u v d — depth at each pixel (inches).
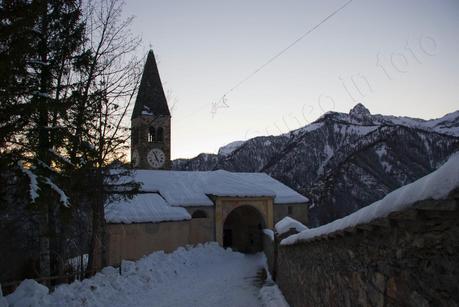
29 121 410.3
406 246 135.0
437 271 116.1
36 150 402.0
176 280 733.9
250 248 1382.9
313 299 306.3
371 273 171.6
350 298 205.0
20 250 632.4
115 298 517.3
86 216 666.2
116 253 918.4
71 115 473.7
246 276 780.0
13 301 360.2
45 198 378.9
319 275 284.4
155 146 1510.8
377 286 163.8
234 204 1274.6
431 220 117.3
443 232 112.0
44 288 386.3
